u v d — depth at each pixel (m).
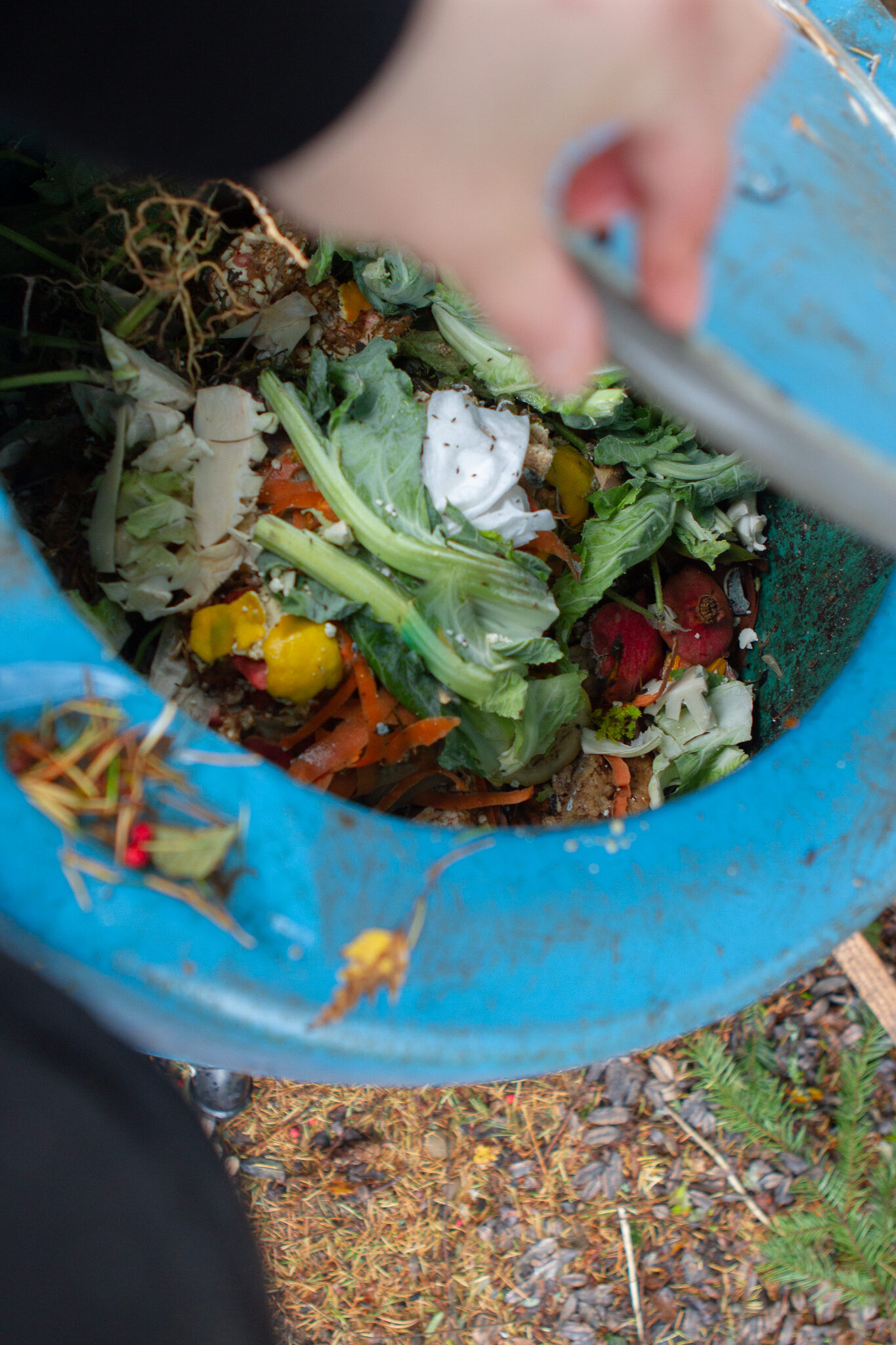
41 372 0.95
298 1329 1.15
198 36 0.50
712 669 1.10
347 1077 0.73
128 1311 0.67
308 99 0.50
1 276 0.94
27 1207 0.66
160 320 0.96
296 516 0.95
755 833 0.78
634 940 0.75
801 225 0.63
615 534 1.02
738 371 0.56
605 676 1.05
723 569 1.12
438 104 0.49
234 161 0.57
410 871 0.73
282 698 0.93
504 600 0.93
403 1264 1.17
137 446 0.93
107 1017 0.70
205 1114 1.17
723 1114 1.20
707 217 0.54
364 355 0.97
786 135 0.67
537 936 0.73
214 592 0.94
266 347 0.98
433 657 0.92
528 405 1.03
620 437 1.04
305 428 0.94
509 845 0.75
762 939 0.76
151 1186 0.69
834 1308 1.17
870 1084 1.21
